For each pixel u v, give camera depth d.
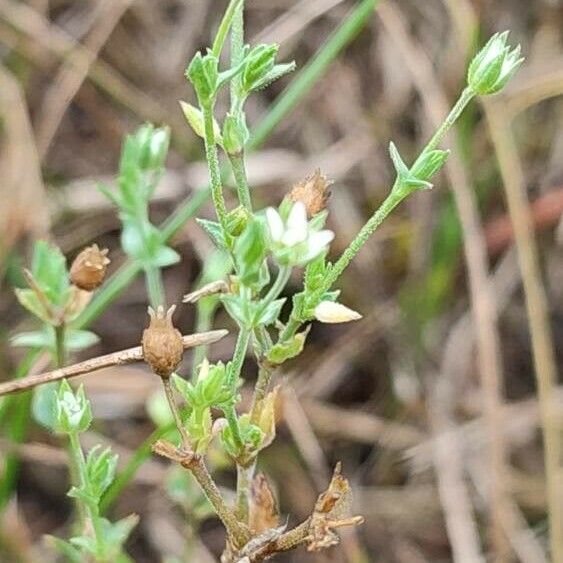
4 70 0.20
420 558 0.19
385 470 0.20
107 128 0.22
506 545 0.18
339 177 0.21
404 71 0.22
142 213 0.14
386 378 0.20
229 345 0.20
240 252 0.09
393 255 0.21
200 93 0.10
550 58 0.22
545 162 0.22
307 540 0.10
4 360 0.19
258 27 0.22
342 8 0.22
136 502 0.19
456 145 0.19
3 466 0.16
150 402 0.16
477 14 0.21
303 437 0.19
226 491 0.17
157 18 0.22
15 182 0.19
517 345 0.21
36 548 0.18
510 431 0.20
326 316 0.10
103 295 0.15
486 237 0.21
